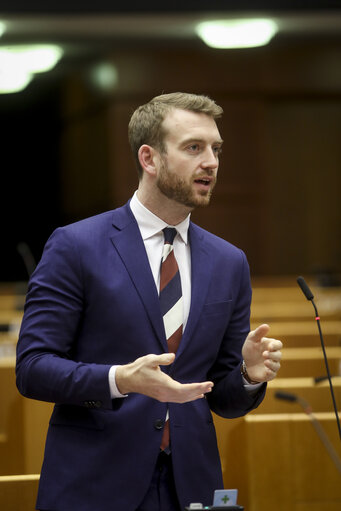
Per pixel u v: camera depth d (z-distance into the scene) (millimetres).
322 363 12742
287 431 8906
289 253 37438
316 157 37375
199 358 5828
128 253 5809
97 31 31844
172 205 5871
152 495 5586
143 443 5570
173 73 35875
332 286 26938
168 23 30719
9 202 44656
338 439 8898
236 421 9391
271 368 5504
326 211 37500
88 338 5707
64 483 5477
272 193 37156
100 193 37531
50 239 5871
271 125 37031
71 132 40594
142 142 5898
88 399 5285
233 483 9352
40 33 31812
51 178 43875
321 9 28984
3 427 11094
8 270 45406
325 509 8852
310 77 36688
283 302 25531
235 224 36469
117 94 35625
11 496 6949
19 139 44062
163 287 5863
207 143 5738
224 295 6020
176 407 5711
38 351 5539
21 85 38781
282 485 8883
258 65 36500
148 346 5652
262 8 28953
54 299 5621
